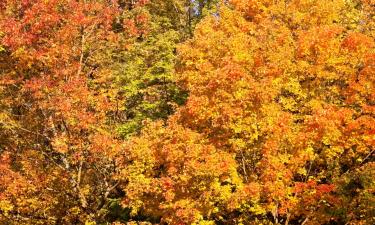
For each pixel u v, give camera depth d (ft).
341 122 59.41
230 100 59.31
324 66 68.28
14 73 79.87
